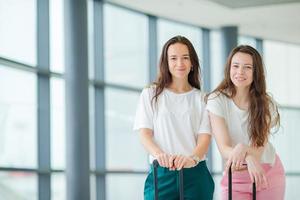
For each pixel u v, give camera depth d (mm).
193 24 14195
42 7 10141
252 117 3852
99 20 11883
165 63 3953
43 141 10062
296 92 15727
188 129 3895
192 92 3969
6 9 9438
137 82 12547
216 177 14180
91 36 11797
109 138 11836
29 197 9781
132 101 12250
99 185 11602
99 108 11703
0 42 9281
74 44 10281
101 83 11703
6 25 9414
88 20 10891
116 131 11938
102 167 11688
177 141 3879
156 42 13266
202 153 3811
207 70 14633
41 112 10078
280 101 15641
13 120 9555
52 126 10312
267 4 12492
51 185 10203
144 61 12844
